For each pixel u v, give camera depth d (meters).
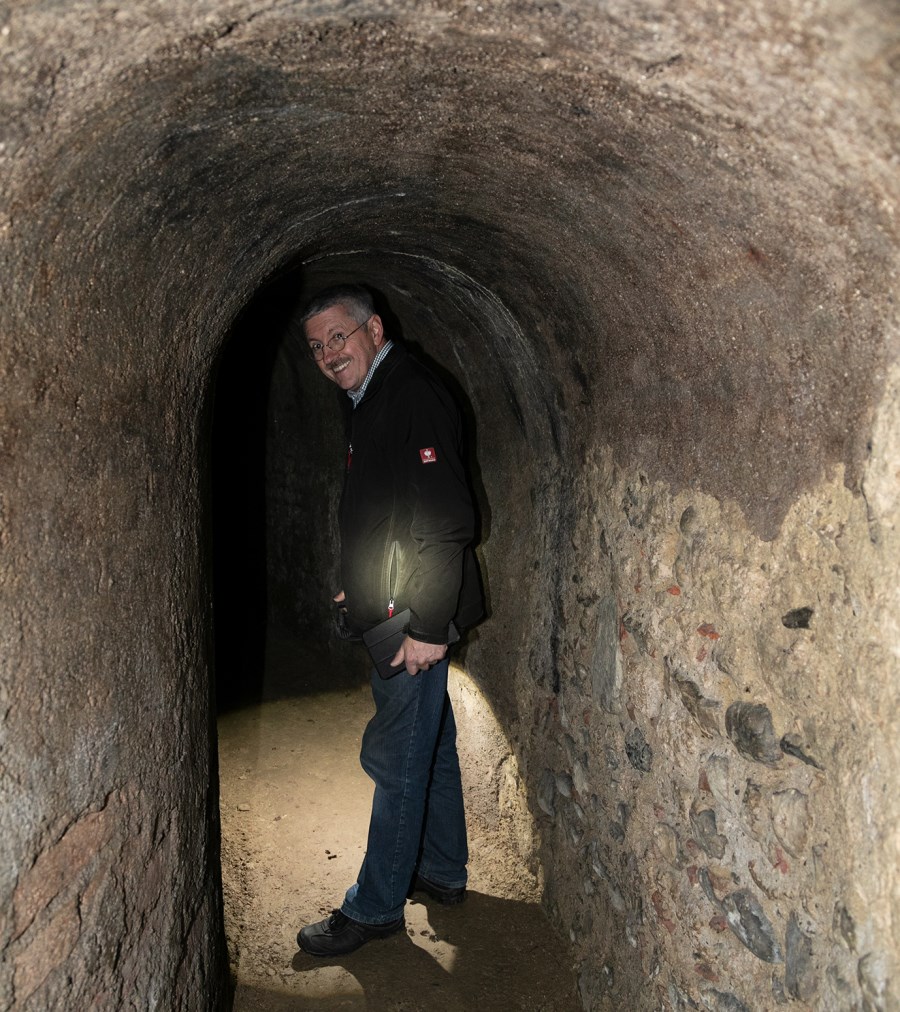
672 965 1.75
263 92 1.11
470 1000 2.19
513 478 2.80
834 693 1.24
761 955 1.44
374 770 2.31
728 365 1.48
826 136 0.92
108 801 1.35
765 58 0.86
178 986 1.65
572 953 2.29
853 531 1.18
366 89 1.16
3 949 1.10
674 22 0.87
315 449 3.99
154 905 1.53
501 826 2.82
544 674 2.52
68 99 0.93
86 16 0.84
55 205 1.05
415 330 3.14
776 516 1.38
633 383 1.89
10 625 1.09
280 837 2.87
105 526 1.33
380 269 2.76
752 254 1.23
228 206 1.44
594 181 1.35
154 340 1.48
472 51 1.04
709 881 1.61
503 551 2.84
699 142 1.08
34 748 1.14
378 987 2.23
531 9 0.92
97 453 1.29
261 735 3.56
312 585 4.24
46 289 1.12
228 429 4.46
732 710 1.52
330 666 4.16
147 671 1.49
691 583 1.67
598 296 1.80
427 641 2.15
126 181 1.14
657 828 1.82
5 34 0.81
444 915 2.50
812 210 1.05
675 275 1.46
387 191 1.72
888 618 1.11
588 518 2.22
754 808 1.46
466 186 1.62
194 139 1.17
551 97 1.13
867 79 0.82
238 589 4.66
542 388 2.45
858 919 1.18
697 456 1.65
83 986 1.29
